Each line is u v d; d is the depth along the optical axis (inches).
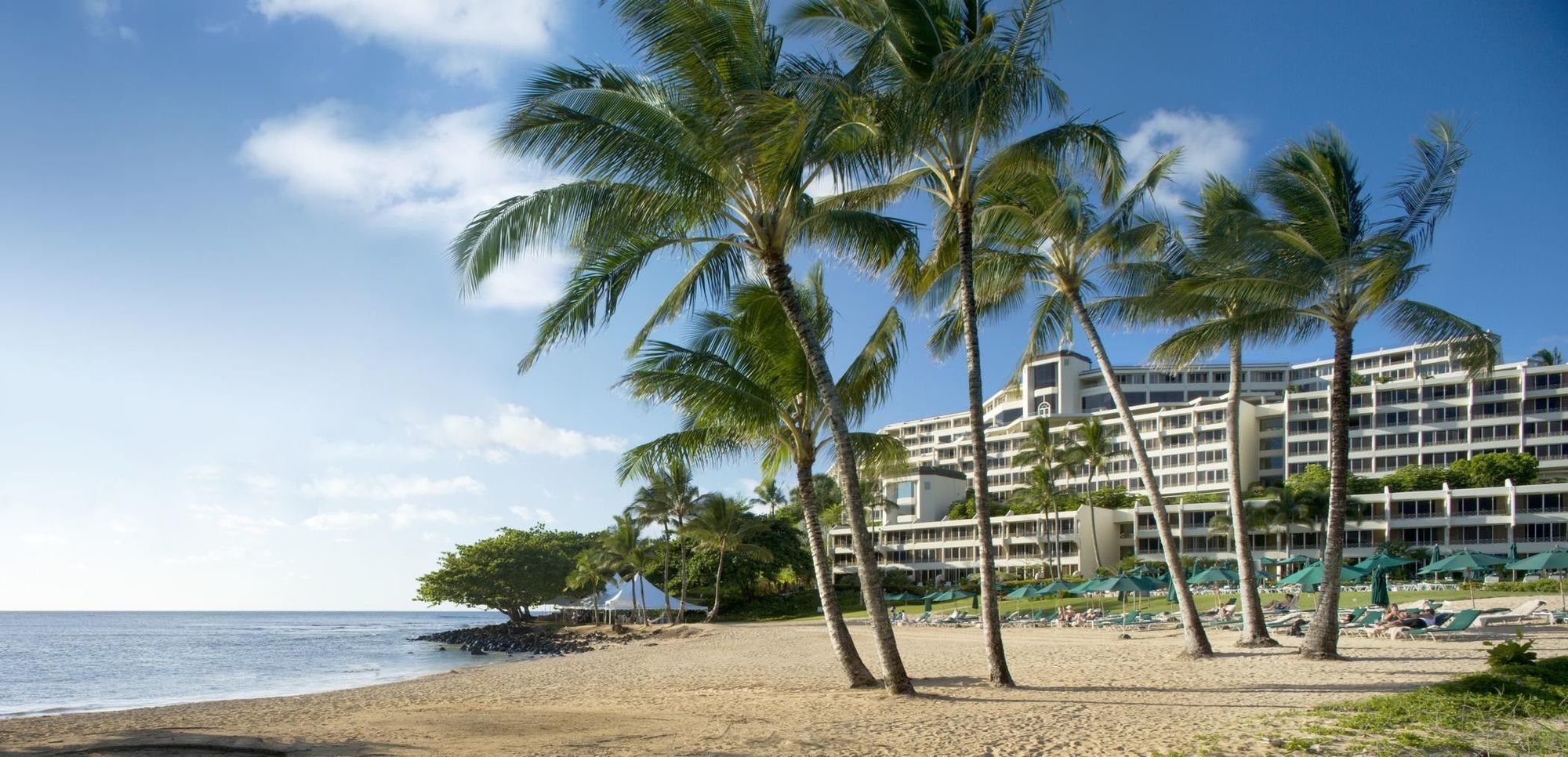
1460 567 1373.0
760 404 691.4
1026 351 1025.5
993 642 669.3
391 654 2463.1
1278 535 3171.8
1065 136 645.3
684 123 580.7
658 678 991.0
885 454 779.4
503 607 3663.9
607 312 628.1
